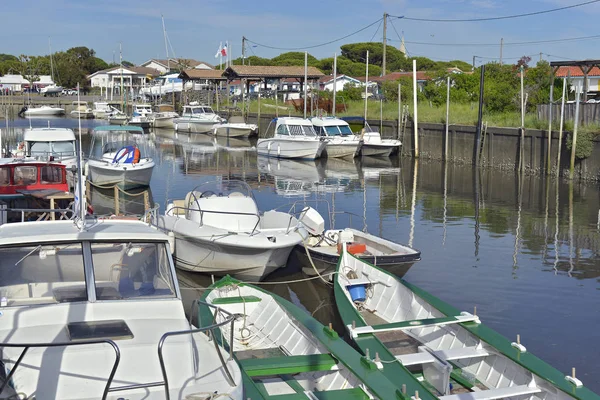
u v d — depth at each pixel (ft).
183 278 44.91
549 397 24.27
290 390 26.30
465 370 28.40
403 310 34.96
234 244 40.63
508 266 47.44
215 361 20.33
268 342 31.27
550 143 95.55
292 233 43.11
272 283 43.47
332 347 26.94
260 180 94.38
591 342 33.22
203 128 181.06
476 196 80.79
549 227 61.77
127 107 257.96
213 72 237.25
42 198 53.01
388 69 340.59
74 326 19.69
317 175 101.35
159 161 117.91
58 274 21.39
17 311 20.07
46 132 75.20
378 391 23.18
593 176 89.76
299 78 204.74
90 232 22.13
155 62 414.82
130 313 20.77
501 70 157.79
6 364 18.11
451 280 43.75
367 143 125.59
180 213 49.26
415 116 125.80
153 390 18.24
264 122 180.96
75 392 17.81
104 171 77.15
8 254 21.17
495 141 108.78
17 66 391.04
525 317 36.83
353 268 40.06
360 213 68.64
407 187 88.69
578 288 42.27
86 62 406.82
